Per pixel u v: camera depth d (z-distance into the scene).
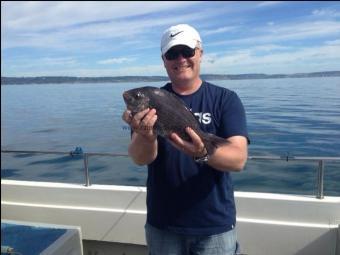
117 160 8.09
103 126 12.21
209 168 1.92
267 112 9.84
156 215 2.00
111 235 3.14
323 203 2.72
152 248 2.06
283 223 2.77
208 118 1.94
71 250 2.64
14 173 7.70
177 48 1.90
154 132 1.80
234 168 1.83
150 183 2.04
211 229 1.93
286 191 6.14
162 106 1.79
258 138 8.05
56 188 3.26
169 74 2.01
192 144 1.78
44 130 12.66
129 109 1.82
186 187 1.92
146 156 1.89
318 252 2.73
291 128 8.27
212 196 1.92
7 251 2.39
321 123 4.57
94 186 3.22
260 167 7.26
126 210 3.10
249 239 2.83
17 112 16.91
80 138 10.88
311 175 6.74
